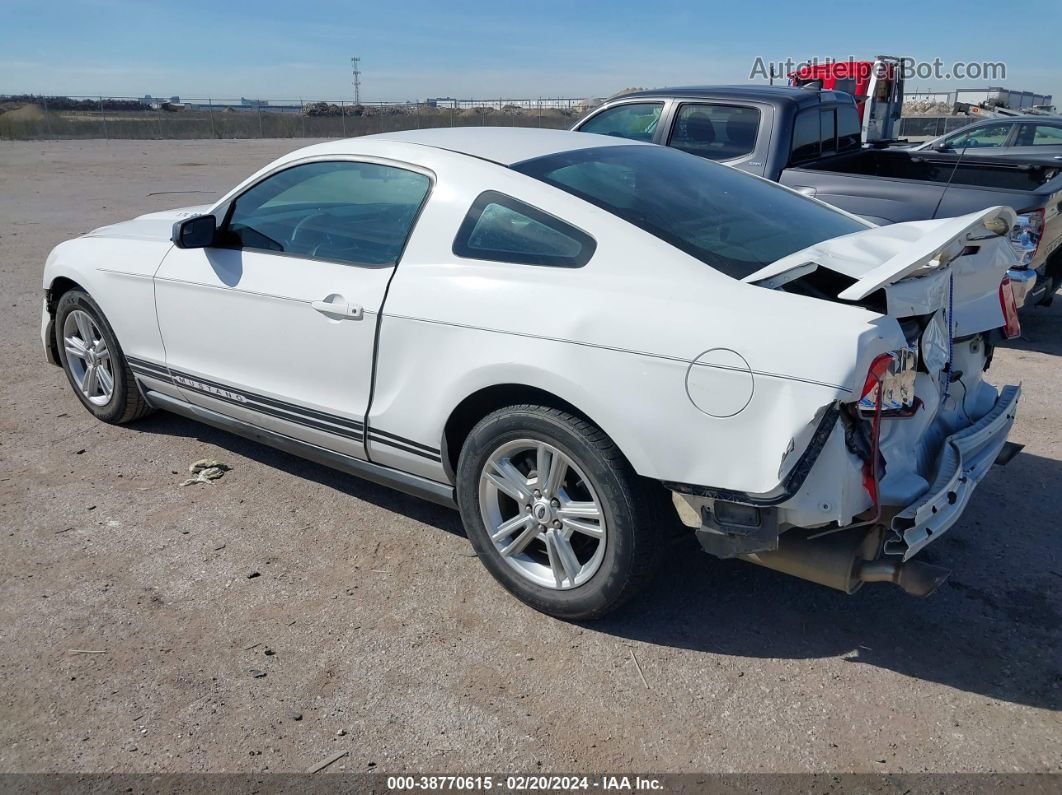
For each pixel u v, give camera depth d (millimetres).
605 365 2762
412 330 3254
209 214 4117
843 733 2604
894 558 2674
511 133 3807
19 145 35469
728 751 2537
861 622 3150
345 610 3229
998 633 3078
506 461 3150
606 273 2934
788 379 2463
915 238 3088
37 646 2996
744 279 2791
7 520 3859
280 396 3805
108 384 4820
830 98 7484
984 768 2463
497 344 3002
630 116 7707
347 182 3676
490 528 3240
